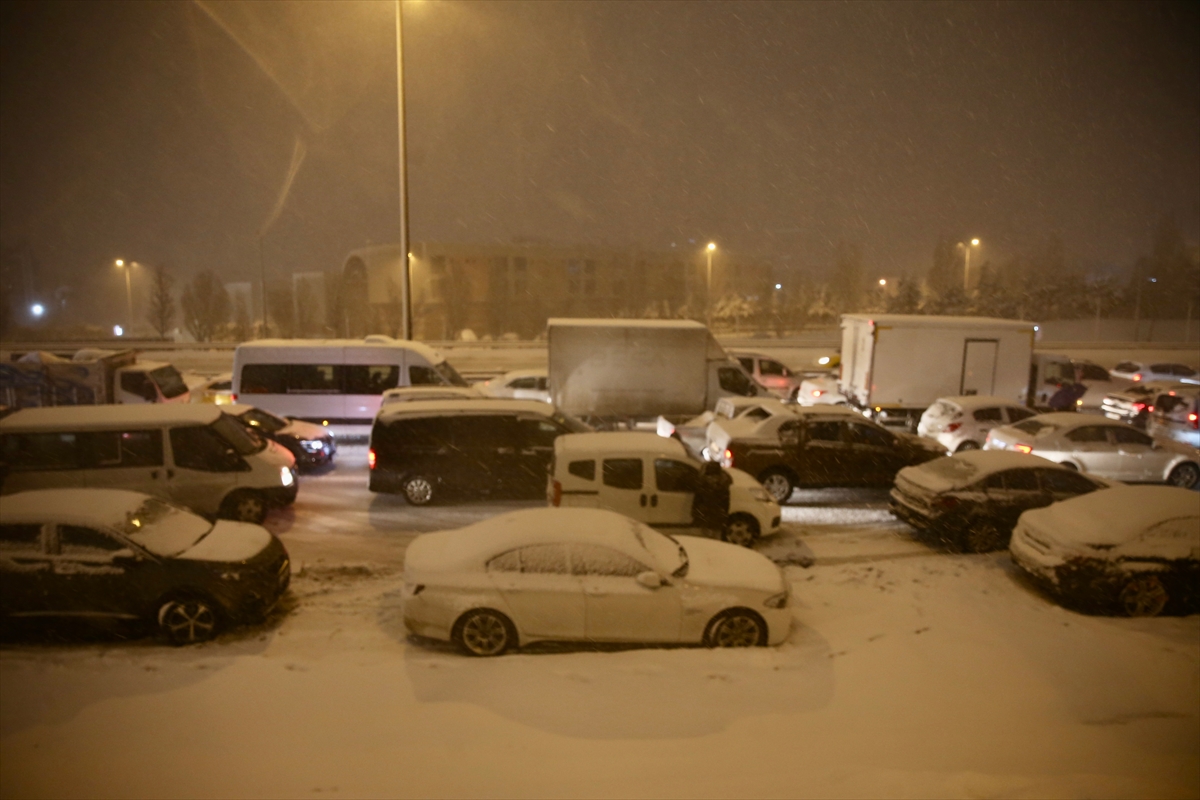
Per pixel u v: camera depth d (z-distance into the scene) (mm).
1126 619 8766
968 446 17094
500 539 7621
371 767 5223
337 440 18812
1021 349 19859
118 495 8383
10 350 42375
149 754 5344
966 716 6254
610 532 7805
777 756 5504
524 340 61656
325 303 76438
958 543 11234
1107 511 9445
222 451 11352
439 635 7312
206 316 65812
